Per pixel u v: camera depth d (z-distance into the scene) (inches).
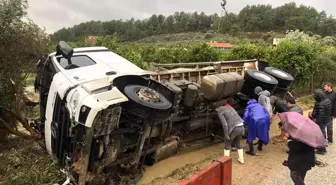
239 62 391.2
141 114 202.5
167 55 655.1
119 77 217.2
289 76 374.6
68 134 211.3
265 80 333.4
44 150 275.7
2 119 267.0
